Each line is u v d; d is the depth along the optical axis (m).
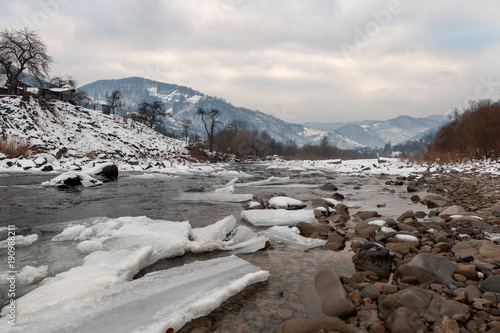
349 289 2.86
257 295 2.80
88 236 4.53
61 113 40.25
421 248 4.03
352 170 23.52
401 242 4.08
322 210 6.48
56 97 51.19
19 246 4.17
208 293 2.69
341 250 4.12
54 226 5.22
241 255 3.93
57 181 10.77
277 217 5.72
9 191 9.59
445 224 5.16
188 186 12.15
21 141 22.39
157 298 2.59
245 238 4.47
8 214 6.41
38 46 40.91
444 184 11.73
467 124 21.38
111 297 2.59
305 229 5.08
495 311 2.32
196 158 42.56
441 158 21.36
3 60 39.88
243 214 6.01
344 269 3.44
